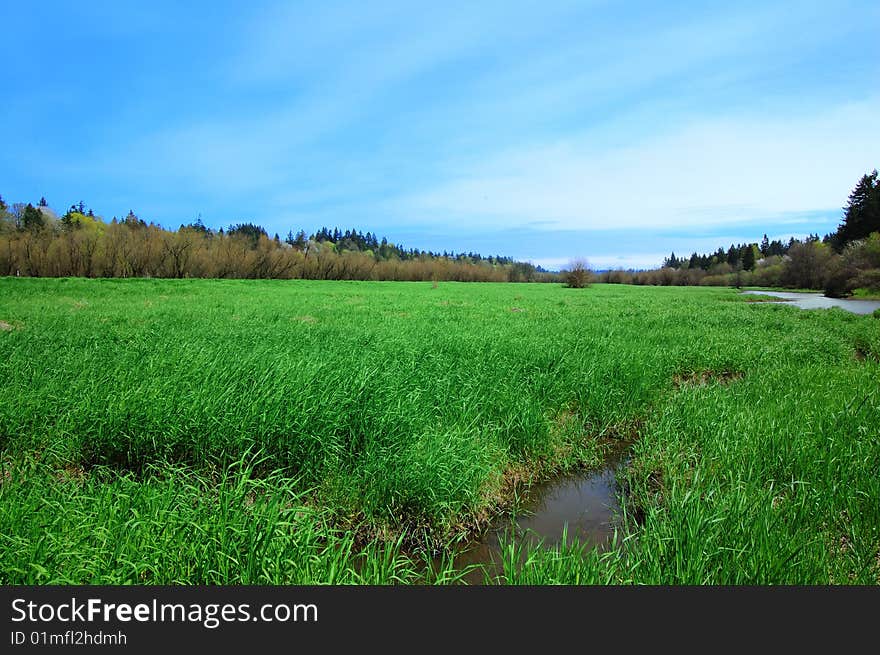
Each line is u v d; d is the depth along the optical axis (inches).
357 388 249.3
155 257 2130.9
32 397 233.0
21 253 1894.7
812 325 691.4
